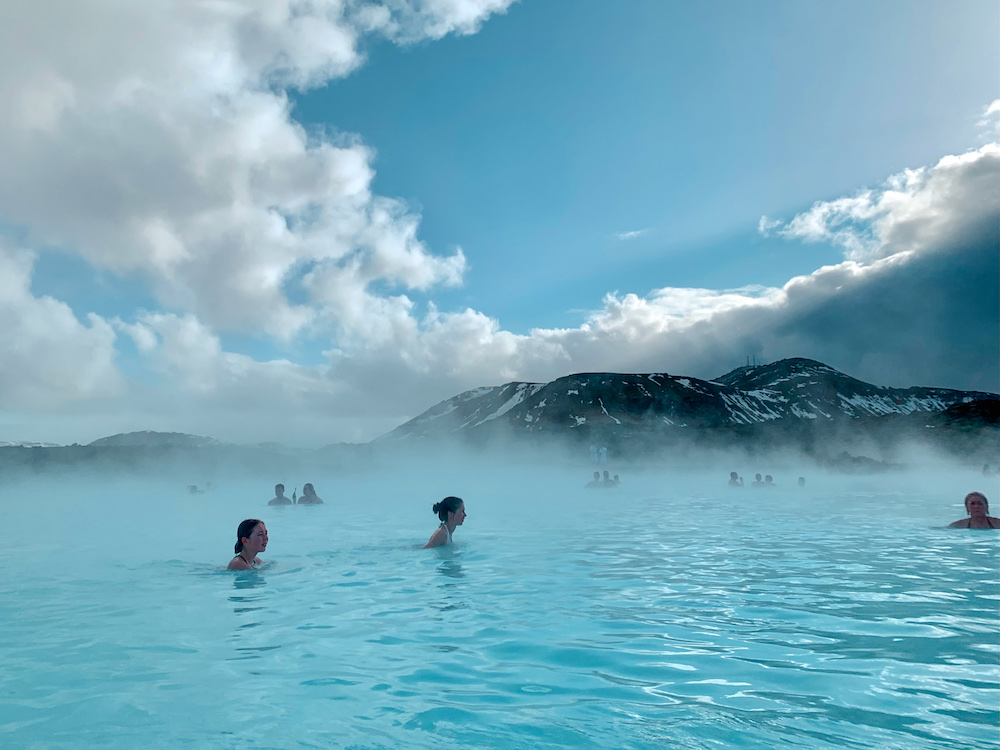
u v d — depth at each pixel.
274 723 2.89
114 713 3.02
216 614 5.22
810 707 2.99
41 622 4.97
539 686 3.38
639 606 5.39
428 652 4.06
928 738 2.60
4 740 2.71
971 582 6.38
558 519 14.63
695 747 2.55
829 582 6.45
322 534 11.74
